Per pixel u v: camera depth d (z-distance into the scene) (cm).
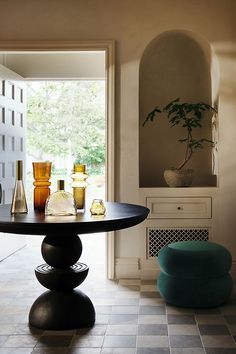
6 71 481
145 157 439
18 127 524
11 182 495
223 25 396
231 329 272
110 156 397
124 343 252
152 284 380
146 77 438
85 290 362
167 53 437
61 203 259
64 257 273
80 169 292
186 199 396
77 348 245
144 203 397
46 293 284
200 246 327
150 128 439
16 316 298
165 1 398
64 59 559
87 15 398
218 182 400
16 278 402
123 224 246
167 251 323
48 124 999
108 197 399
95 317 295
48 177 286
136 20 398
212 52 406
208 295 309
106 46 397
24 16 400
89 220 237
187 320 288
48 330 272
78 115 1002
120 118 399
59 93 998
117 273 401
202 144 436
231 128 398
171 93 437
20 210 267
